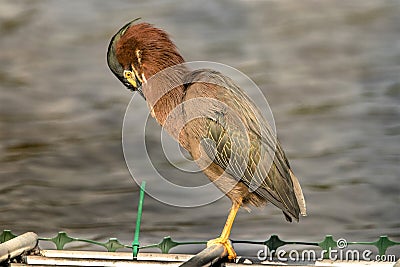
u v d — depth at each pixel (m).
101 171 14.31
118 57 9.18
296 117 17.86
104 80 19.72
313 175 14.66
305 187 14.15
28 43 22.91
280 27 25.34
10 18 24.30
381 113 18.03
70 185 13.73
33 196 13.45
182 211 12.73
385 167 14.95
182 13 26.23
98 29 24.27
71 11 25.30
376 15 26.50
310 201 13.55
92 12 25.50
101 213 12.80
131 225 12.46
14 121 16.86
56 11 25.25
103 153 14.98
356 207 13.33
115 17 25.36
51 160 14.87
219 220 12.50
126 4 26.55
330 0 28.12
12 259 7.76
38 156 15.11
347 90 19.88
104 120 16.88
